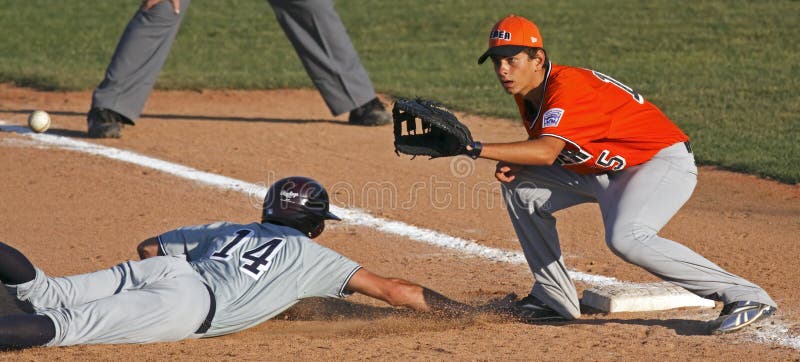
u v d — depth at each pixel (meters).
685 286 18.39
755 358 17.22
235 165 35.72
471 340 18.50
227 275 18.25
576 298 20.31
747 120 42.59
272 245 18.64
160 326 17.45
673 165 18.56
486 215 29.58
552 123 17.70
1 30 70.50
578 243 26.69
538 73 18.47
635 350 17.72
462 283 23.20
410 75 56.44
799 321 19.41
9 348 17.06
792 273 23.28
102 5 79.31
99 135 40.16
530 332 19.11
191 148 38.66
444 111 17.39
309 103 49.94
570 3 75.69
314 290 18.59
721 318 18.50
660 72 54.62
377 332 19.41
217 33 70.56
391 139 41.25
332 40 42.91
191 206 30.02
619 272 23.91
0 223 27.86
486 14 73.88
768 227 27.77
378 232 27.64
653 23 67.94
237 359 17.11
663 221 18.34
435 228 28.08
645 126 18.48
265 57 63.00
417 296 19.20
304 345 18.14
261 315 18.22
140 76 40.81
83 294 17.94
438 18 73.31
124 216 28.77
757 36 62.88
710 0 73.25
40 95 51.22
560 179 19.28
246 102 49.97
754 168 34.41
